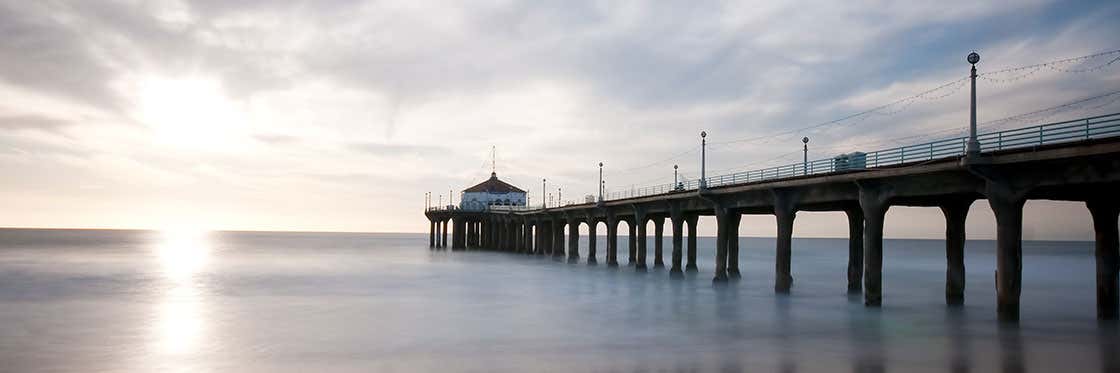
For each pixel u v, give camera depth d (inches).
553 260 3479.3
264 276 2482.8
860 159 1416.1
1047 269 3683.6
